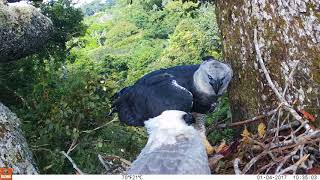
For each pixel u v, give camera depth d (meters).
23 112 8.11
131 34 23.02
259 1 4.02
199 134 4.11
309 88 3.87
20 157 5.69
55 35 10.09
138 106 4.43
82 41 11.07
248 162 3.66
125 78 14.08
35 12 8.87
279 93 3.86
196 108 4.52
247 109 4.27
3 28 7.88
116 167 4.34
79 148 6.84
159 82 4.39
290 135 3.63
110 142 7.47
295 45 3.90
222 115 5.66
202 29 13.93
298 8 3.88
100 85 7.73
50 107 7.68
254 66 4.13
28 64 9.45
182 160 3.42
